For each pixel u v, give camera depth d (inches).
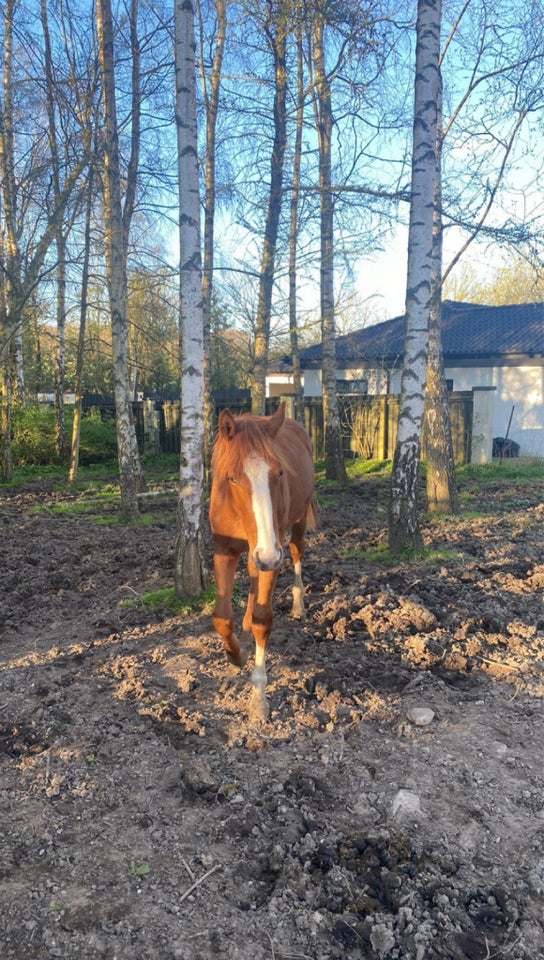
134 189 414.6
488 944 94.1
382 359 671.8
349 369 834.8
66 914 98.7
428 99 250.8
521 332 776.9
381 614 210.4
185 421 224.2
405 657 183.2
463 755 139.1
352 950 93.5
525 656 184.7
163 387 1031.0
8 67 479.2
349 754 139.6
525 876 106.5
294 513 193.0
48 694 168.7
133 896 102.5
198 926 97.0
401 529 277.4
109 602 240.7
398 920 97.3
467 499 446.9
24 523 391.2
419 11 248.8
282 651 188.7
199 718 153.2
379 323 946.7
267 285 429.4
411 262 258.2
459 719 153.7
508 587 239.5
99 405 832.9
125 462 383.6
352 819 119.6
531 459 661.3
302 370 872.3
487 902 101.3
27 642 207.2
